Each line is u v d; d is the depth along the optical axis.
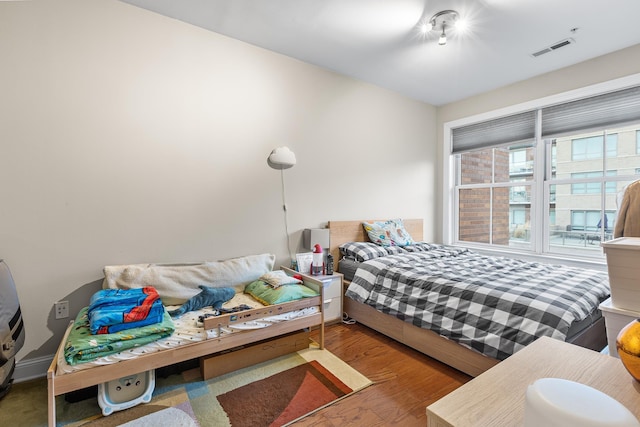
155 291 1.98
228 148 2.65
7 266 1.79
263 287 2.35
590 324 1.92
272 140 2.89
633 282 1.31
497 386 0.74
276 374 2.04
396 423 1.60
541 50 2.83
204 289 2.21
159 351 1.70
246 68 2.73
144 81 2.29
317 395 1.82
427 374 2.05
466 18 2.35
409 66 3.16
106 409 1.62
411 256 3.00
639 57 2.71
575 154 3.22
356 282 2.84
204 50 2.52
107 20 2.15
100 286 2.16
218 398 1.79
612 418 0.48
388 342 2.51
